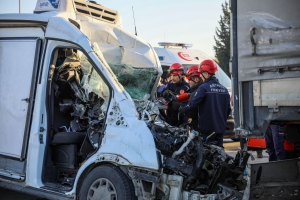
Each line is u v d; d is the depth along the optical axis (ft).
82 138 18.25
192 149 15.56
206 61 20.61
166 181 14.74
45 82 17.72
